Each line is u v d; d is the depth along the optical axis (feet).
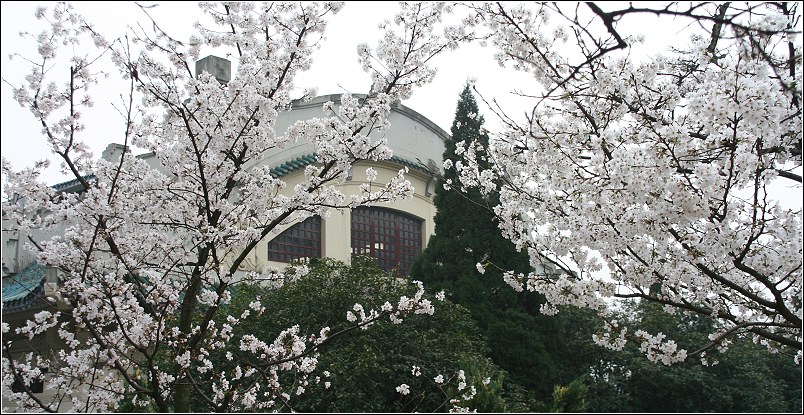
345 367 32.17
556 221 20.54
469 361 32.04
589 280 18.90
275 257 46.29
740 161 15.28
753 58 14.79
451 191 42.65
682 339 46.68
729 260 17.88
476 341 36.91
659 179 15.70
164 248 23.24
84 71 21.43
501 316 39.78
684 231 17.10
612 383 47.06
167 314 20.75
